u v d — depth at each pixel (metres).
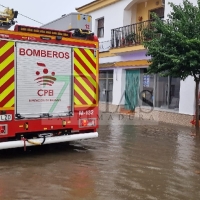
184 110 12.48
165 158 7.32
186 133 10.58
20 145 6.74
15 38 6.57
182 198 4.96
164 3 14.38
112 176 5.93
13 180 5.59
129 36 15.42
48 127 7.10
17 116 6.66
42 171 6.14
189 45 9.30
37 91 6.92
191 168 6.57
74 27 7.52
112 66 16.92
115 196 4.96
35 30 6.83
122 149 8.14
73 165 6.61
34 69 6.86
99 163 6.80
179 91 13.00
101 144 8.71
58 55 7.20
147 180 5.76
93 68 7.75
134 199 4.86
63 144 8.61
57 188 5.24
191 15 9.99
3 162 6.72
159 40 10.21
